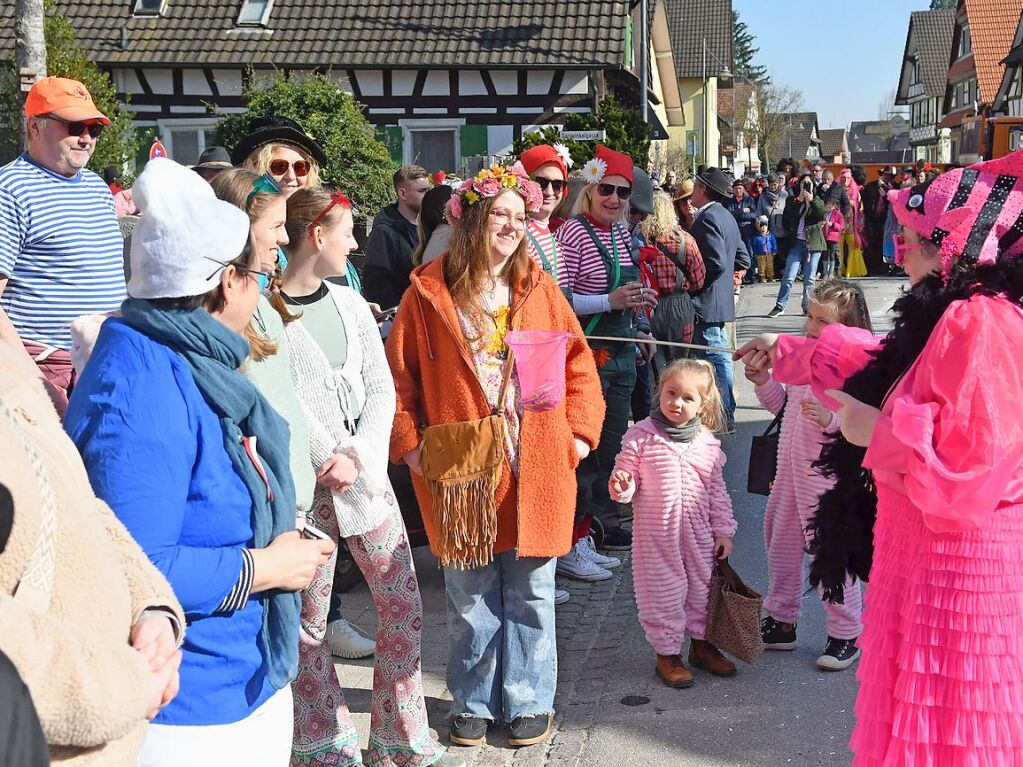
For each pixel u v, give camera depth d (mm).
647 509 4340
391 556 3500
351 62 21734
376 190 17156
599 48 21719
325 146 16703
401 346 3789
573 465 3801
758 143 69000
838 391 2938
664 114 39281
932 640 2660
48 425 1776
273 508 2387
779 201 20125
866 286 17844
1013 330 2545
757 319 15148
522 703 3865
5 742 1325
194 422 2213
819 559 3381
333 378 3404
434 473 3682
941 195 2746
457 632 3863
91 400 2117
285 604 2430
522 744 3855
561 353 3602
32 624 1509
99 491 2072
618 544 6129
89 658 1576
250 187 2939
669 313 7188
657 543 4328
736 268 8492
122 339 2178
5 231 4438
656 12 32750
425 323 3750
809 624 4984
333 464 3260
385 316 5258
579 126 16547
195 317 2236
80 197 4641
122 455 2078
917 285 2838
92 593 1632
